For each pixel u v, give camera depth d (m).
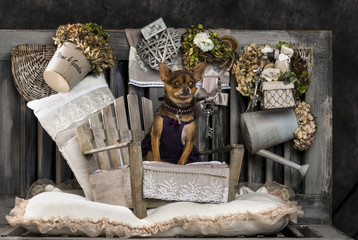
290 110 2.41
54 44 2.43
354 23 2.78
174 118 2.16
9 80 2.48
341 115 2.78
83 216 1.90
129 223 1.90
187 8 2.77
